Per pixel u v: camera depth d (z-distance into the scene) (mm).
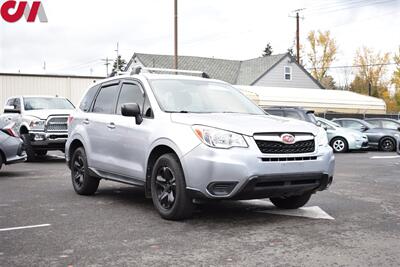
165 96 6902
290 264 4430
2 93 29672
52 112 14609
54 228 5848
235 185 5633
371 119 22984
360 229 5750
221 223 6086
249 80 47375
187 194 5957
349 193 8641
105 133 7586
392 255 4691
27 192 8711
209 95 7250
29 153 14656
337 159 16531
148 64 47031
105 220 6277
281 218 6379
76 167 8500
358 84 69312
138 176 6805
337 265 4398
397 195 8414
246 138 5707
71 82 31719
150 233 5582
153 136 6426
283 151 5836
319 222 6137
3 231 5715
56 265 4445
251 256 4676
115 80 7977
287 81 48656
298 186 6020
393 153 19703
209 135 5746
